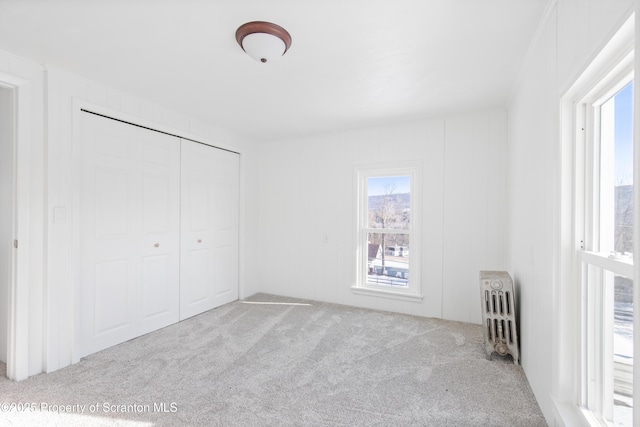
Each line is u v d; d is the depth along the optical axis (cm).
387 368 226
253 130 389
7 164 223
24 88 207
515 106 255
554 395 153
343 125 365
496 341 238
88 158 245
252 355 246
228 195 394
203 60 213
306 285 413
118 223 267
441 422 168
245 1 153
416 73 232
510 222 282
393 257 367
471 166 320
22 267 206
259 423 166
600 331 131
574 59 127
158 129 300
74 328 231
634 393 83
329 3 154
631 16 86
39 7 157
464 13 162
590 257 132
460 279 326
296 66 221
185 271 332
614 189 124
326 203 400
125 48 198
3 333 227
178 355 246
